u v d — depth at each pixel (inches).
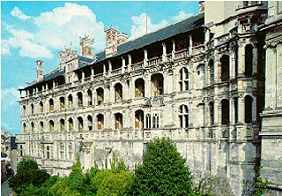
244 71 1616.6
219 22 1904.5
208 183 1763.0
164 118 2139.5
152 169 1594.5
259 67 1587.1
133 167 2283.5
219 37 1795.0
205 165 1836.9
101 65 2699.3
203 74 1936.5
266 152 1398.9
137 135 2284.7
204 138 1857.8
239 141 1588.3
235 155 1615.4
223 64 1813.5
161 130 2121.1
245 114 1648.6
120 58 2512.3
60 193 2378.2
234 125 1637.6
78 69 2886.3
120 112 2470.5
